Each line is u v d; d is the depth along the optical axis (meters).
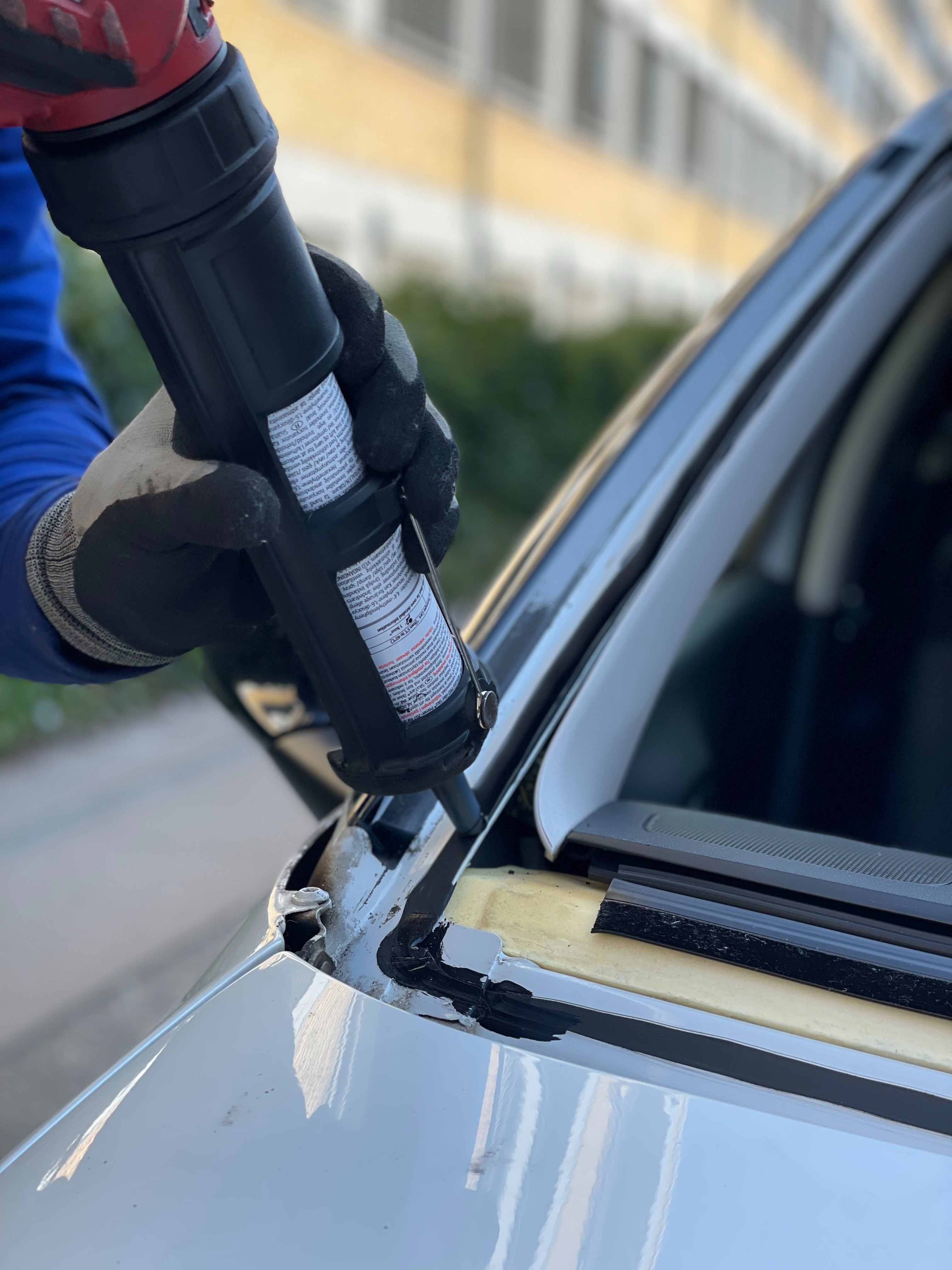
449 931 0.64
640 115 18.08
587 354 8.93
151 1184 0.52
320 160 9.59
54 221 0.54
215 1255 0.49
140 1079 0.58
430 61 11.23
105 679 0.76
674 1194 0.50
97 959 2.70
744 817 1.15
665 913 0.64
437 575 0.65
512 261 13.80
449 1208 0.50
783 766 1.24
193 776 3.86
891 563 1.39
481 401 7.73
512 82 13.26
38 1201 0.53
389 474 0.61
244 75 0.53
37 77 0.47
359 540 0.60
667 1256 0.48
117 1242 0.51
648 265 19.20
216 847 3.32
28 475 0.81
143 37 0.48
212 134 0.51
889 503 1.39
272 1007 0.60
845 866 0.69
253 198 0.53
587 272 16.48
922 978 0.59
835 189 1.18
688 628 0.89
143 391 4.61
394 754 0.65
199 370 0.56
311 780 0.93
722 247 23.44
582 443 8.45
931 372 1.35
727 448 0.95
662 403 0.98
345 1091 0.55
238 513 0.55
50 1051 2.34
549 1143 0.52
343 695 0.64
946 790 1.22
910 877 0.67
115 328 4.48
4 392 0.90
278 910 0.67
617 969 0.61
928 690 1.28
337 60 9.65
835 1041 0.56
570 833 0.73
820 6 28.02
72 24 0.46
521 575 0.87
